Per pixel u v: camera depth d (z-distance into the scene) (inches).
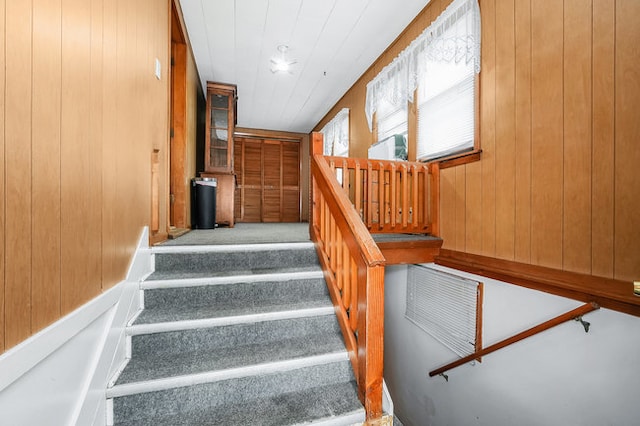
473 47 90.0
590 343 60.8
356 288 55.2
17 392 26.2
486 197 88.2
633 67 53.8
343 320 59.1
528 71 74.7
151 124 74.1
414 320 129.9
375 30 130.0
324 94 201.3
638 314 52.4
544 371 70.4
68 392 34.4
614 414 56.7
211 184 148.2
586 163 61.7
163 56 87.2
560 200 67.1
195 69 161.0
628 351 54.8
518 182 77.8
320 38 135.4
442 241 105.5
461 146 99.6
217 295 66.8
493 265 85.1
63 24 34.4
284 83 183.8
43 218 30.6
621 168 55.9
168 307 63.6
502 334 83.8
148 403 45.5
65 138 34.9
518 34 77.5
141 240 65.3
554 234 68.4
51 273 31.7
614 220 57.0
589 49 60.9
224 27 126.3
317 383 53.6
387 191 108.6
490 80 86.5
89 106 40.8
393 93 135.0
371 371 47.1
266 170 282.2
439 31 103.8
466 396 96.7
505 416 81.4
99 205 43.9
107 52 46.9
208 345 57.0
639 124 53.2
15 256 26.4
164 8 87.9
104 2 45.6
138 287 61.4
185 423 44.1
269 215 281.0
